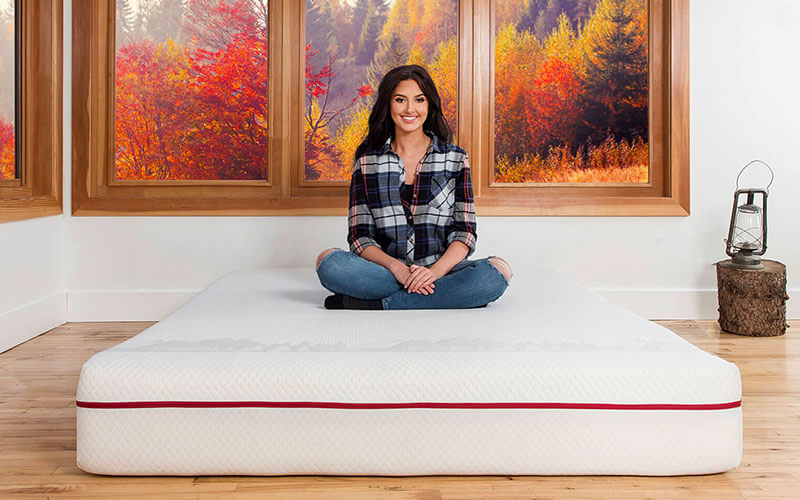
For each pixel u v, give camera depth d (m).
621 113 3.25
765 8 3.16
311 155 3.25
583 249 3.21
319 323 1.73
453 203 2.14
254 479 1.39
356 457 1.37
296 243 3.18
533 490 1.34
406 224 2.11
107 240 3.13
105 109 3.16
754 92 3.18
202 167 3.22
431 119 2.18
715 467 1.38
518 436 1.37
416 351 1.45
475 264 1.99
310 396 1.35
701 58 3.17
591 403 1.36
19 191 2.84
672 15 3.14
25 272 2.75
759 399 1.96
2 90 2.77
